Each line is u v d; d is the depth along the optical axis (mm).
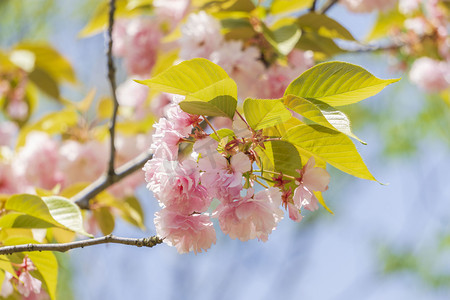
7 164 1869
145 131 2090
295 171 1312
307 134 1306
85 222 1671
